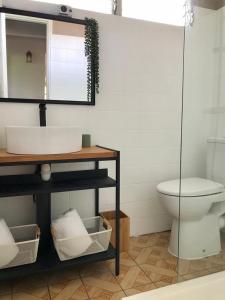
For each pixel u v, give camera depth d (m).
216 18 1.88
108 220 1.84
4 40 1.66
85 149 1.63
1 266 1.38
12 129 1.37
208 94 1.89
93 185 1.52
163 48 2.10
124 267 1.68
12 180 1.53
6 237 1.38
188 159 1.95
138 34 2.00
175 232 1.85
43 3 1.73
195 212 1.70
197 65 1.82
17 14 1.67
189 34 1.78
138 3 2.08
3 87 1.68
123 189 2.09
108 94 1.96
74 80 1.83
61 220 1.54
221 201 1.81
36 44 1.73
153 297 1.32
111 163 2.02
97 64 1.87
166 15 2.16
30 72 1.73
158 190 1.81
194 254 1.73
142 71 2.05
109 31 1.92
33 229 1.68
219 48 1.89
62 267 1.46
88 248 1.56
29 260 1.45
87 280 1.55
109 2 2.00
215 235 1.82
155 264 1.72
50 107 1.80
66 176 1.66
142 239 2.10
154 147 2.16
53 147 1.38
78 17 1.82
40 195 1.62
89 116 1.92
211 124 1.93
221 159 1.90
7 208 1.76
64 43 1.79
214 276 1.50
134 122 2.06
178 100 2.20
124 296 1.40
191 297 1.36
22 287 1.48
